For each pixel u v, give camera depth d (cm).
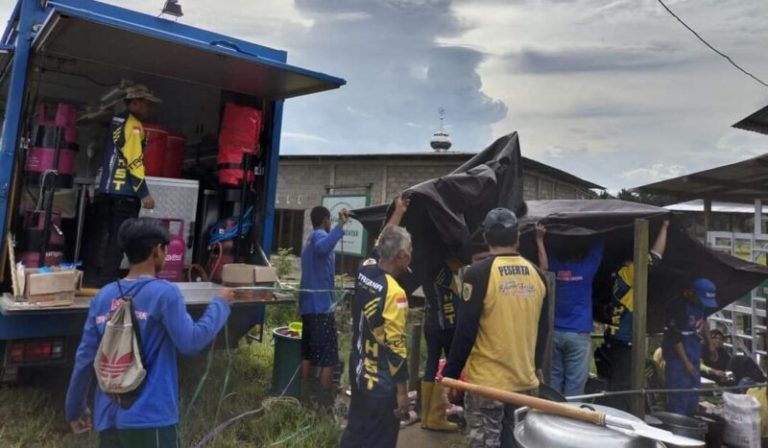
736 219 1093
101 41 396
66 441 368
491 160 436
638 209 421
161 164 488
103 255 430
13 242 392
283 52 496
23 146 402
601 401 455
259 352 601
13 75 397
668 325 460
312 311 462
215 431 380
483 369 295
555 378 408
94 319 238
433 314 446
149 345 235
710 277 467
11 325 361
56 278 353
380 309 292
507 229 303
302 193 1373
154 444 230
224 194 516
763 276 455
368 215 504
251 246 497
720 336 568
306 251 474
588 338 406
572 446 216
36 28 405
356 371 306
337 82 457
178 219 464
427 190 376
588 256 414
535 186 1186
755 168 714
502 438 292
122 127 419
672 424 357
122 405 228
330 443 392
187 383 489
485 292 291
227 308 267
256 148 504
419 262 435
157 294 237
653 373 496
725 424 397
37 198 420
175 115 568
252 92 513
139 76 489
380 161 1222
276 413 420
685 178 772
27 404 418
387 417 297
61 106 432
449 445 418
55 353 377
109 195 418
